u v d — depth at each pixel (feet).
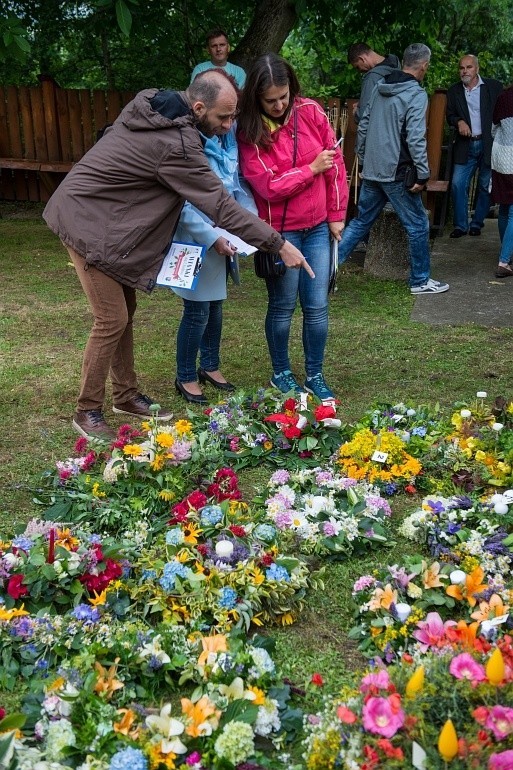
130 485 11.50
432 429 13.25
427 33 32.24
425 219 22.94
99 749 6.87
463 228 30.71
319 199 14.24
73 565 9.14
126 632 8.39
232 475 11.49
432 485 11.91
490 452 12.39
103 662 7.97
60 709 7.33
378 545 10.55
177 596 8.91
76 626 8.49
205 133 12.41
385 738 6.50
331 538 10.22
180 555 9.38
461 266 26.68
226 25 33.88
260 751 7.29
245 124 13.50
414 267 23.47
